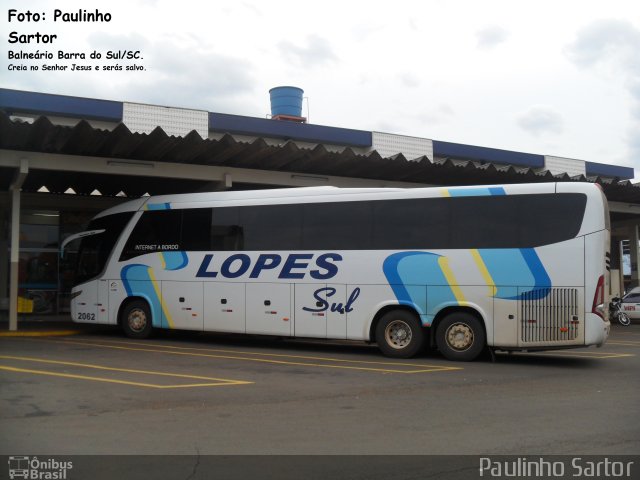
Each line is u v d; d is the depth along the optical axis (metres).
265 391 9.33
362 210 14.21
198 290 15.73
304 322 14.45
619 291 31.19
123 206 17.23
